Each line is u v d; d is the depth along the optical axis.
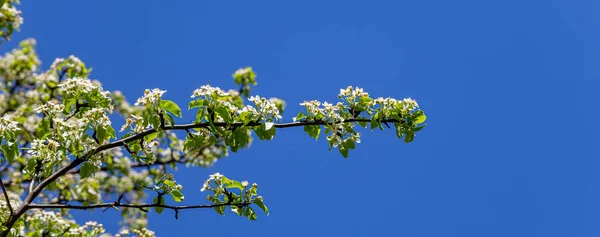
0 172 11.04
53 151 5.17
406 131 5.57
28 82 11.89
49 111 5.29
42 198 11.17
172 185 5.46
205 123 5.29
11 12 10.28
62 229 6.82
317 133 5.64
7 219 5.60
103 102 5.36
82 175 5.09
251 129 5.48
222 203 5.55
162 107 5.06
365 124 5.64
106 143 5.35
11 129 5.11
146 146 5.44
